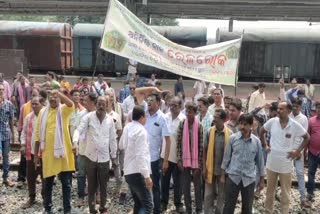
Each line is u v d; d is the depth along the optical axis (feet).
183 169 23.82
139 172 19.94
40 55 101.81
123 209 25.98
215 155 23.06
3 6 109.50
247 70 100.27
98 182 25.35
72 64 108.27
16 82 50.72
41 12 117.70
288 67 99.04
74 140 23.02
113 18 26.43
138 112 20.34
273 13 107.14
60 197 28.02
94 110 25.16
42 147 23.15
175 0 95.09
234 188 20.99
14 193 28.73
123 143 20.49
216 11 106.32
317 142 27.12
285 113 22.98
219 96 27.84
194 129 23.54
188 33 102.83
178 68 28.89
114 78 99.96
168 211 25.81
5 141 29.53
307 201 27.61
